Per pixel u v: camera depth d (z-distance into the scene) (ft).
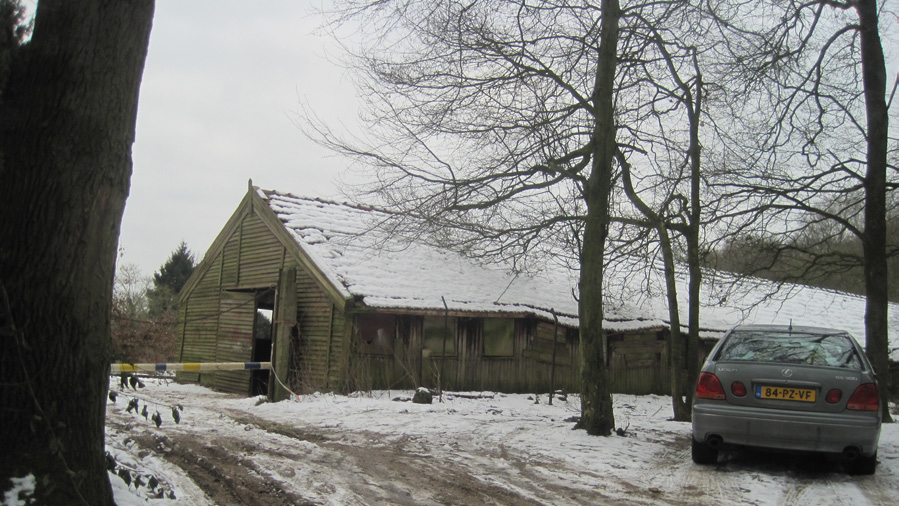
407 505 18.12
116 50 14.01
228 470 21.38
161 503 16.78
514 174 35.65
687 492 20.10
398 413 36.42
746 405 22.59
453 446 26.71
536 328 61.00
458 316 53.78
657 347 68.49
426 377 53.31
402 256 59.72
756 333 25.50
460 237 38.09
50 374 13.33
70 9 13.61
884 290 40.65
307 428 30.22
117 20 13.99
